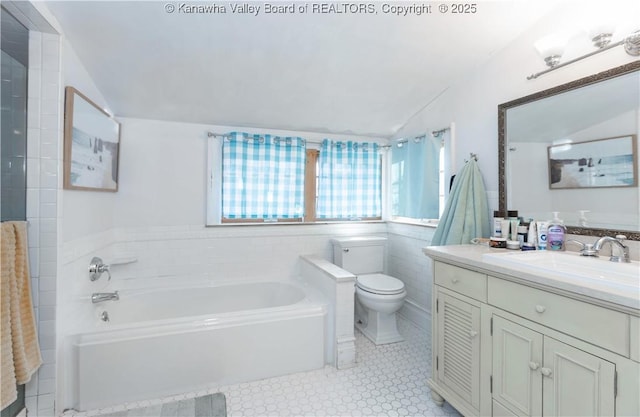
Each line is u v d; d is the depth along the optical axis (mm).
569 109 1605
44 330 1549
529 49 1823
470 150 2248
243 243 2832
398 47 1939
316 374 2029
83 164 1812
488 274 1380
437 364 1707
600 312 985
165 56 1884
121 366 1734
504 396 1299
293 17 1648
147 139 2562
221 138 2775
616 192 1415
